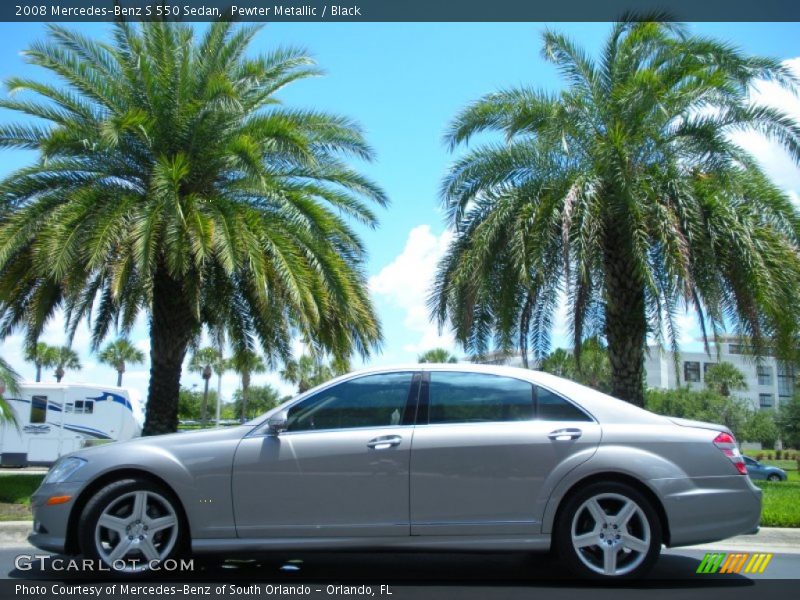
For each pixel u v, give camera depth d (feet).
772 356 43.55
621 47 43.45
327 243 43.32
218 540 18.78
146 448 19.39
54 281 40.60
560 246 42.01
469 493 18.79
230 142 41.45
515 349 48.32
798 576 21.40
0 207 40.34
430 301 46.42
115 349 188.96
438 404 19.76
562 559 18.72
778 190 40.70
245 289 46.60
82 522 18.84
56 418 81.10
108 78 42.98
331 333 46.83
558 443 19.07
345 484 18.84
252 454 19.08
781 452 211.41
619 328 44.65
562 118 40.32
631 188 39.60
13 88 39.96
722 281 42.01
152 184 39.78
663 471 18.89
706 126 41.32
